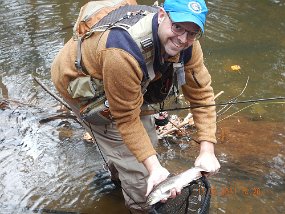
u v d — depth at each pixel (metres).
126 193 1.89
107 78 1.46
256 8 4.38
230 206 2.05
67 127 2.75
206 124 1.71
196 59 1.65
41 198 2.17
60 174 2.34
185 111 2.80
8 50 3.69
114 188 2.22
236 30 3.94
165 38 1.42
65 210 2.09
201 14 1.37
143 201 1.86
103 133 1.84
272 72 3.29
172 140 2.59
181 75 1.58
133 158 1.81
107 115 1.72
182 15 1.35
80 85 1.67
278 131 2.63
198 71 1.67
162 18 1.42
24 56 3.60
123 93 1.47
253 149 2.48
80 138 2.64
